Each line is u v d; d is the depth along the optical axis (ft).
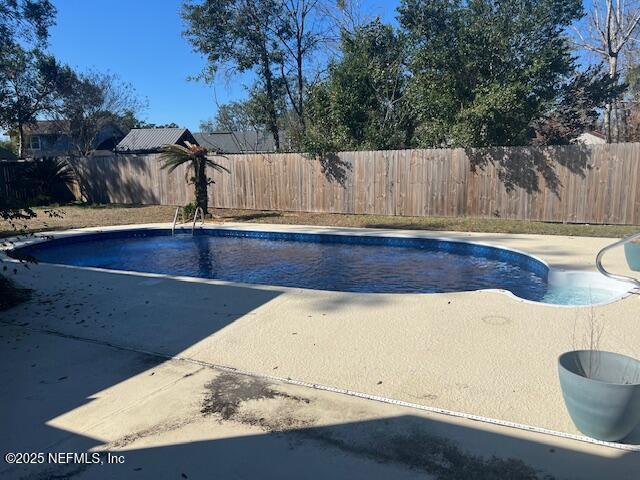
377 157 42.70
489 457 7.69
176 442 8.40
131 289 19.47
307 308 16.33
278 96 72.23
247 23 66.28
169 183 55.01
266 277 25.66
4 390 10.63
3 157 110.73
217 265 28.78
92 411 9.61
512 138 39.65
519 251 25.67
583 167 34.71
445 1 43.06
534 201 36.88
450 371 11.03
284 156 47.32
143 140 123.65
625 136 66.54
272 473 7.46
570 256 23.99
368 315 15.43
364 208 44.09
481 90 39.01
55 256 32.12
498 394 9.84
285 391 10.27
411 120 51.29
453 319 14.79
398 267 26.96
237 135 133.08
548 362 11.42
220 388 10.51
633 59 66.18
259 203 49.57
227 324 14.90
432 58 41.83
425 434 8.41
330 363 11.70
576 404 8.12
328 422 8.92
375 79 50.01
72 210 52.75
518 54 40.88
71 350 13.02
